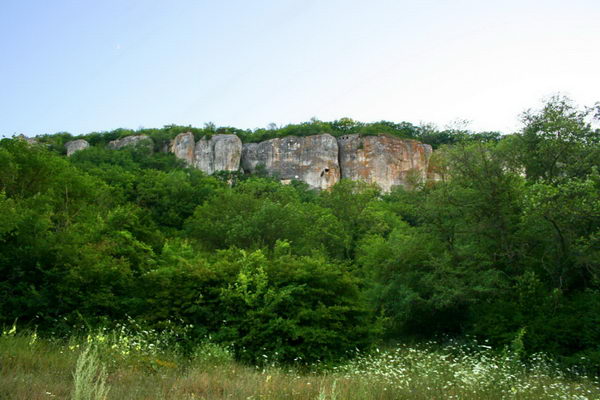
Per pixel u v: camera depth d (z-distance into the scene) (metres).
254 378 7.37
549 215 13.91
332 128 113.94
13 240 11.41
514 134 17.36
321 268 12.43
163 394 5.93
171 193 50.53
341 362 11.14
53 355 7.40
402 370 8.29
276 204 35.75
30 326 10.20
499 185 16.53
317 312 11.74
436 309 17.48
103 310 11.04
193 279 11.63
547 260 15.94
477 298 16.25
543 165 16.75
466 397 7.04
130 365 7.39
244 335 11.15
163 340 10.07
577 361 12.05
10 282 10.66
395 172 92.50
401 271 18.70
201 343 10.15
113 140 105.56
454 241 17.97
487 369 8.69
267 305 11.42
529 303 14.70
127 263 12.16
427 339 17.50
